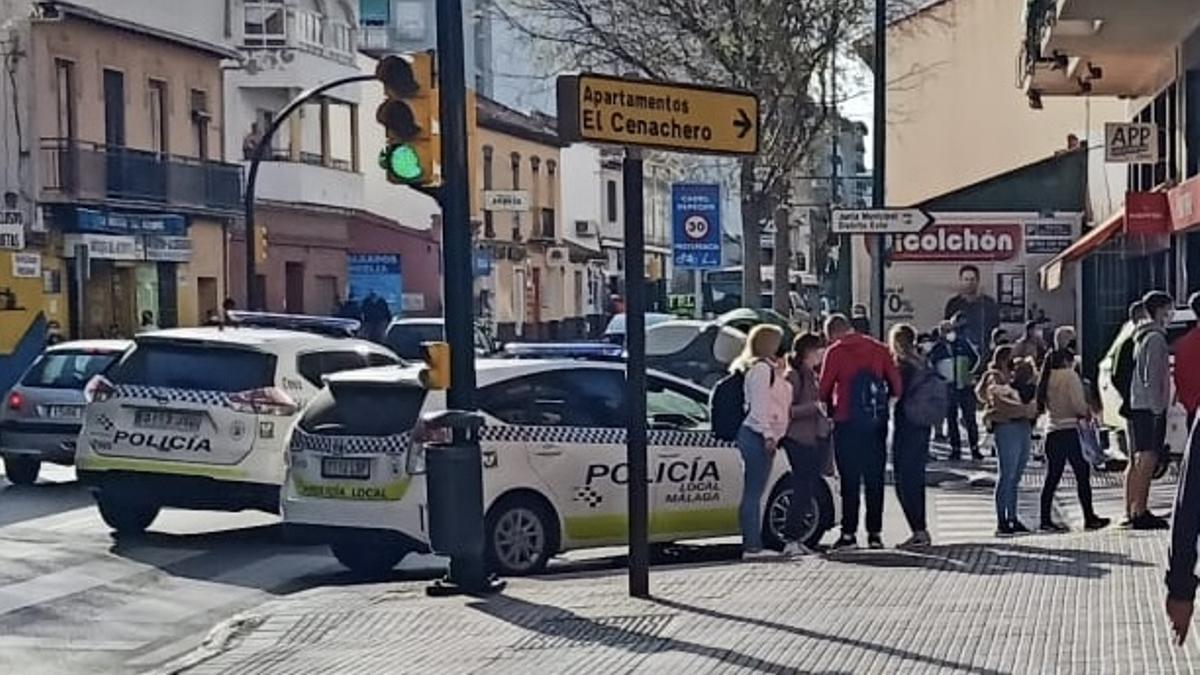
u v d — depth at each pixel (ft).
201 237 151.33
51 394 67.77
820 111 114.52
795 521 48.60
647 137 36.27
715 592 38.86
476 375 44.98
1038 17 87.97
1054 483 55.52
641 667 30.78
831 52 110.22
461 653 33.01
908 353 49.78
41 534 54.60
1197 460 18.75
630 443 38.32
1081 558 42.39
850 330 49.19
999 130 163.32
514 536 44.80
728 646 32.37
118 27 138.62
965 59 164.96
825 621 34.55
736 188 140.26
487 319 190.29
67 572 47.09
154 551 51.21
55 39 131.95
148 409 52.80
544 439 45.52
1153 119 95.45
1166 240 91.91
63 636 38.37
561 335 226.79
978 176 164.35
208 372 53.01
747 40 107.14
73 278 132.67
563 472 45.68
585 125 35.06
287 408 52.70
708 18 107.45
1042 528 55.77
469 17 222.07
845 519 48.70
